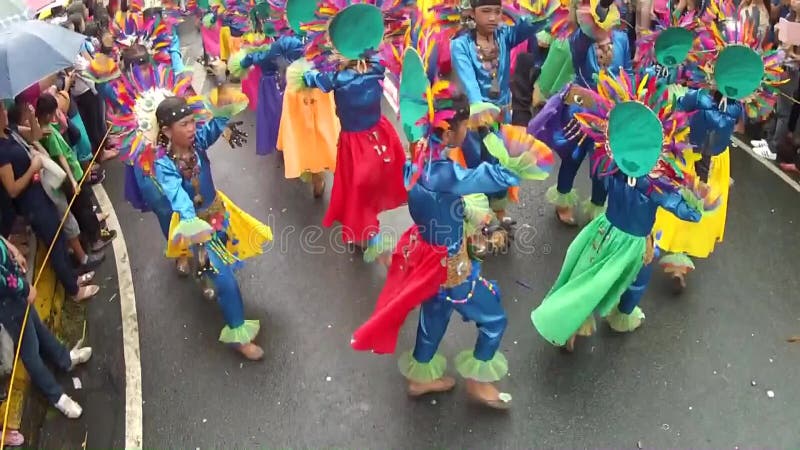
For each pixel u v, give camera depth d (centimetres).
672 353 475
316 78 495
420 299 390
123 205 667
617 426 427
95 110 700
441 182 348
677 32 493
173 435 434
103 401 458
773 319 500
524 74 780
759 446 413
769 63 454
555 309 432
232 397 457
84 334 512
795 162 680
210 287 536
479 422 432
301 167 621
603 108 406
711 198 409
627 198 409
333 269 568
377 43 490
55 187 493
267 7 614
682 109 481
